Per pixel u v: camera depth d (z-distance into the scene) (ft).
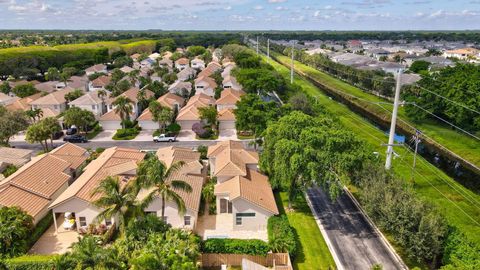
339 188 129.90
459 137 234.99
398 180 129.29
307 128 140.56
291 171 132.57
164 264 88.07
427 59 514.68
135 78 352.08
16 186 134.31
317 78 467.52
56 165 158.92
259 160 161.89
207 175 172.35
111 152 174.81
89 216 130.11
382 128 272.92
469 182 183.62
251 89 313.53
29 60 435.53
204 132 232.94
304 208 148.15
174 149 175.63
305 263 114.73
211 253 112.78
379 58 590.96
